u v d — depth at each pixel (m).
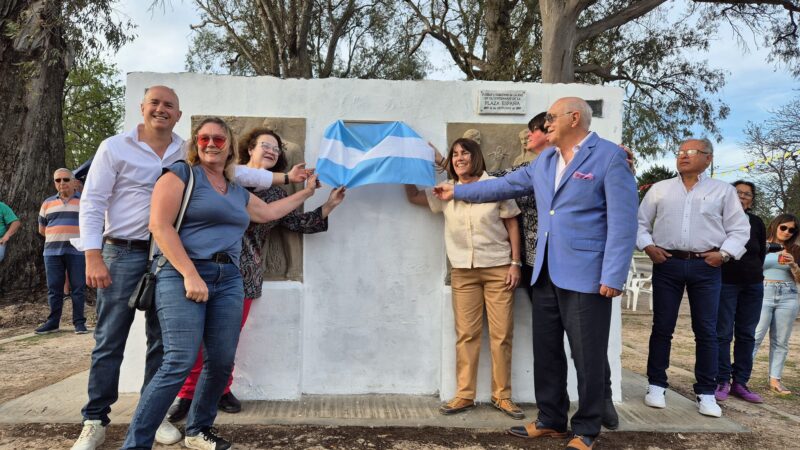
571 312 3.09
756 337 4.86
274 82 3.98
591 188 3.08
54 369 4.84
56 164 9.42
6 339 6.41
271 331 3.85
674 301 3.93
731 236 3.83
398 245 4.02
